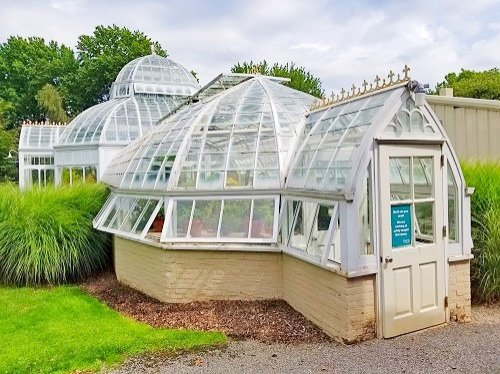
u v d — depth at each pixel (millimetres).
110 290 9156
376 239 5668
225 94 9820
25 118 48562
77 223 10445
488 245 7410
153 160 9133
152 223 8273
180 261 7746
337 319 5785
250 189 7645
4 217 10070
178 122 9836
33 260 9789
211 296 7688
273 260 7418
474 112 11078
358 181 5531
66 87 45938
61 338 6293
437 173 6129
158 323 6910
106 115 23156
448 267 6301
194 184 8039
